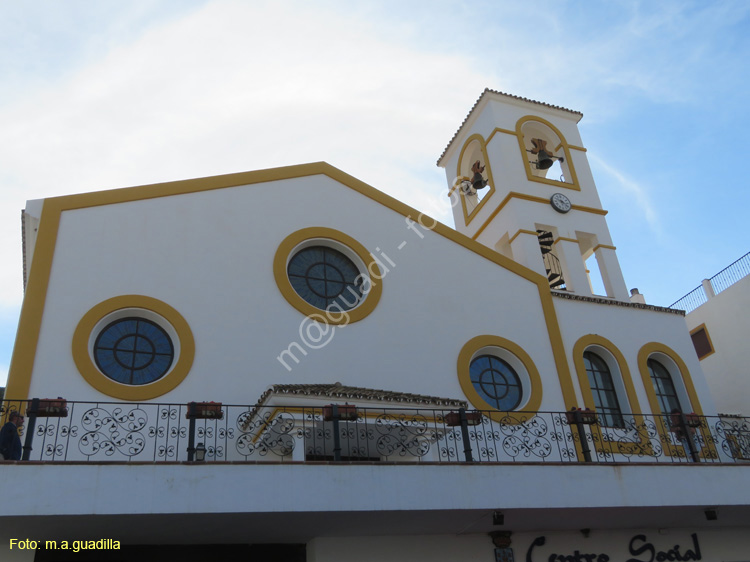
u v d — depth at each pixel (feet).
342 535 38.75
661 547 44.24
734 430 47.73
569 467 38.24
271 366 42.88
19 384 37.11
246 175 48.83
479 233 67.67
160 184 45.98
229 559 37.63
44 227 41.91
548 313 53.26
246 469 32.89
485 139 69.05
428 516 36.01
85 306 40.55
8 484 29.89
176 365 40.65
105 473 31.09
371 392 40.19
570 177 68.44
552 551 42.11
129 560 35.94
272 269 46.09
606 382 54.19
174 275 43.42
